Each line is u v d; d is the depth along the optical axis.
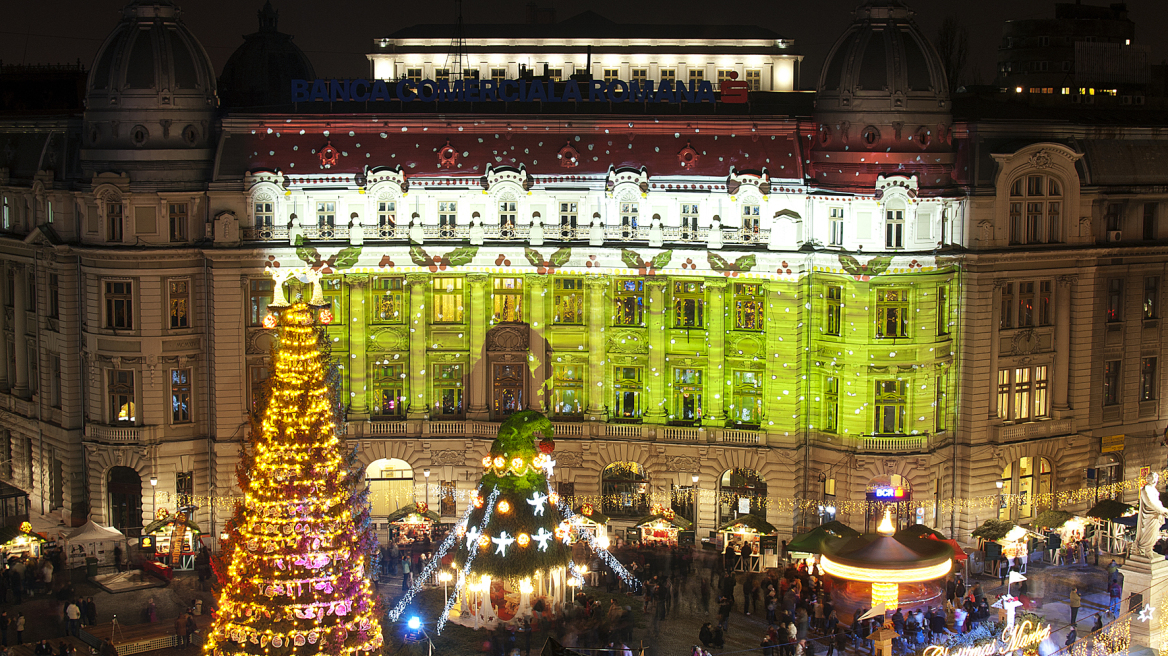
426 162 101.00
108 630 80.44
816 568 89.31
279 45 127.12
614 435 101.94
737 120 100.25
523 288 102.38
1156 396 111.50
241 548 63.44
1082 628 83.44
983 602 83.25
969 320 99.31
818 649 80.00
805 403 100.12
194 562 93.38
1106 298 107.31
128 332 98.31
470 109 104.62
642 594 88.75
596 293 101.44
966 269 99.00
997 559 92.88
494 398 103.25
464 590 82.81
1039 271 101.62
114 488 100.69
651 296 100.88
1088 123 106.38
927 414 98.38
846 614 83.44
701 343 101.44
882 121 96.62
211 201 98.62
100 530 91.75
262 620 63.28
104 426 99.19
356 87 104.50
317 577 63.25
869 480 96.94
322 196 99.81
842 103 97.44
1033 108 111.44
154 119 97.75
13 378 111.06
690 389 102.38
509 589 81.44
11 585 87.44
